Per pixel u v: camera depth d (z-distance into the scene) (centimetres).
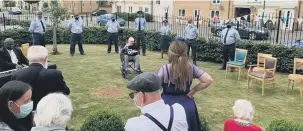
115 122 388
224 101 691
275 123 382
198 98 707
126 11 3716
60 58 1169
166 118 203
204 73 319
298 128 365
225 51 1002
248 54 1041
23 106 254
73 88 767
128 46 883
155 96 208
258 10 2836
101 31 1616
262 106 664
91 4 4866
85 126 389
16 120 248
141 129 198
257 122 574
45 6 1285
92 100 675
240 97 723
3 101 244
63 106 203
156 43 1388
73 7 4666
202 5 3117
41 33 1147
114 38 1295
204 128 399
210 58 1165
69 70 969
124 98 692
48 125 196
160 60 1169
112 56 1229
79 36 1222
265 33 1775
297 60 790
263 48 1019
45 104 201
